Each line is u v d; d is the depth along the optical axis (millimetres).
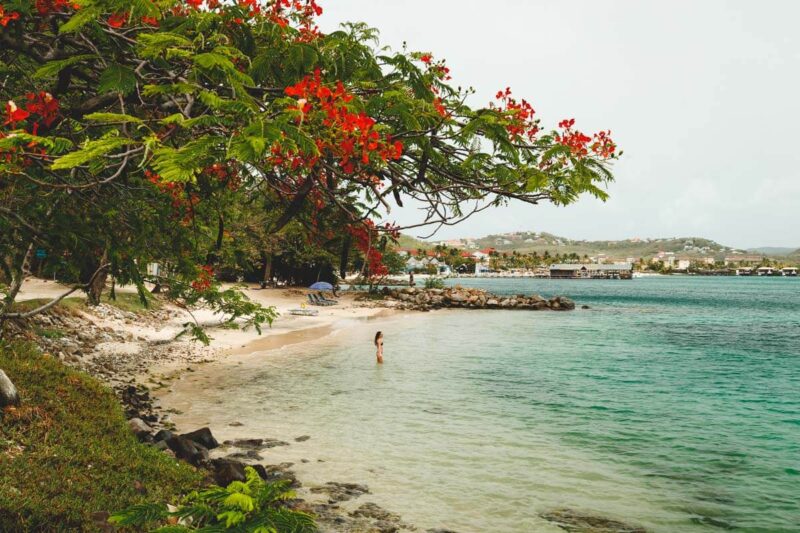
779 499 10953
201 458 11008
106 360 20109
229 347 28062
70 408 9266
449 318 54562
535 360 28359
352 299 69250
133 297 33844
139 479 7840
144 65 3865
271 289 66812
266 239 51531
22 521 5598
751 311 73250
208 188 5695
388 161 4074
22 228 6312
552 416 17125
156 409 15547
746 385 23297
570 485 11414
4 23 4059
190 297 16219
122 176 5629
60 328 21156
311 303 58500
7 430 7691
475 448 13555
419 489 10797
